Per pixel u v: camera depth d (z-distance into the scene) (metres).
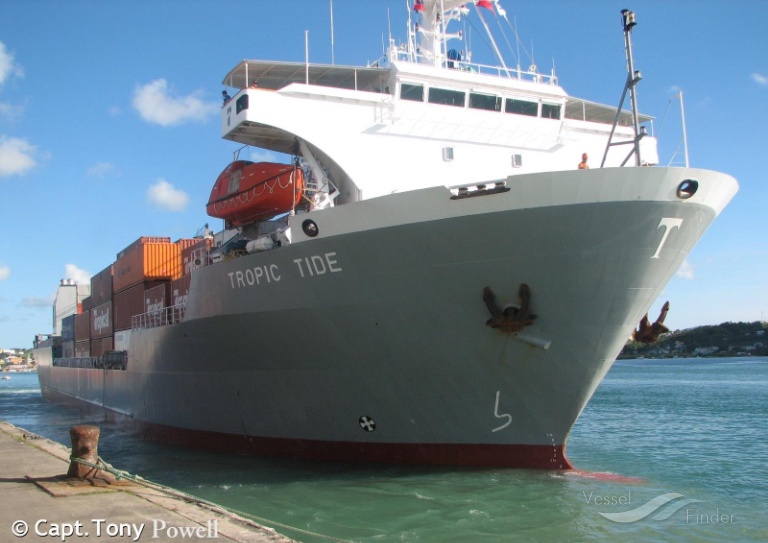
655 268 11.86
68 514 7.90
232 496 12.80
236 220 17.28
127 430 24.88
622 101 11.81
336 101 15.26
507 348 12.37
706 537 10.12
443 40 17.83
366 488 12.80
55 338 47.34
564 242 11.32
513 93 16.56
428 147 15.62
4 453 12.63
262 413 16.27
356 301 13.06
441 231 11.77
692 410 32.56
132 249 27.69
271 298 14.38
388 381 13.59
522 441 13.39
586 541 9.83
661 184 10.99
